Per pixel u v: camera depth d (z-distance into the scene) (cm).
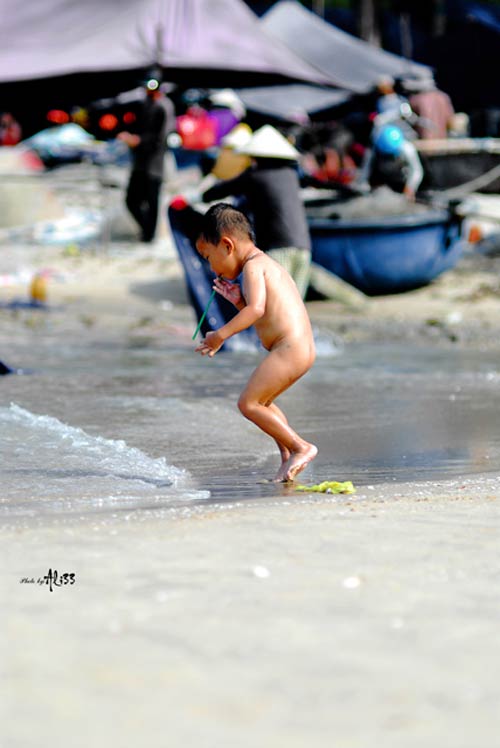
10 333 4831
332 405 3039
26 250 7200
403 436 2569
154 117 6906
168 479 2053
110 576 1191
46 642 962
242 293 2119
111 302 5862
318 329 4938
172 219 4281
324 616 1045
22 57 6122
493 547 1359
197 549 1328
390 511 1623
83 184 8306
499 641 978
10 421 2580
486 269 6506
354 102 8906
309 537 1409
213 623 1020
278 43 6631
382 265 5828
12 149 9119
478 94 9400
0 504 1786
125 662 912
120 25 6259
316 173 8688
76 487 1950
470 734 773
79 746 748
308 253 4231
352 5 12744
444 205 6000
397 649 952
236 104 8194
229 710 810
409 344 4719
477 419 2812
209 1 6475
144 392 3216
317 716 801
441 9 11694
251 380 2083
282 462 2106
